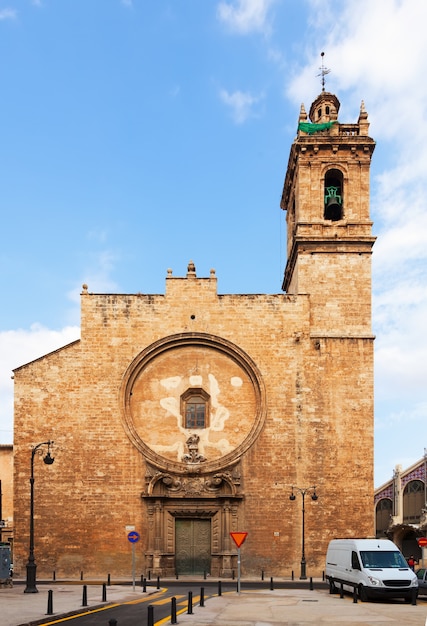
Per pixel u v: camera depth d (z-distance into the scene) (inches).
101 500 1947.6
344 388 2014.0
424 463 3019.2
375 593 1227.2
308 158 2156.7
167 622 909.8
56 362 2021.4
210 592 1465.3
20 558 1915.6
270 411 1999.3
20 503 1942.7
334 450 1975.9
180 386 2042.3
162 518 1931.6
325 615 997.8
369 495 1947.6
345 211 2128.4
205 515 1952.5
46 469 1962.4
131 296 2065.7
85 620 959.6
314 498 1934.1
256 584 1728.6
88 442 1978.3
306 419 1994.3
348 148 2148.1
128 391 2016.5
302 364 2026.3
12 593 1411.2
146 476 1948.8
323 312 2068.2
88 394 2005.4
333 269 2094.0
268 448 1975.9
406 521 3041.3
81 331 2039.9
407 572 1259.8
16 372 2012.8
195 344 2060.8
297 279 2118.6
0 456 2677.2
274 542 1921.8
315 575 1899.6
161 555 1904.5
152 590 1502.2
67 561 1913.1
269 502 1945.1
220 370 2050.9
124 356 2032.5
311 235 2105.1
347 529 1929.1
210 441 2009.1
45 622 943.7
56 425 1987.0
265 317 2057.1
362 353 2036.2
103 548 1920.5
